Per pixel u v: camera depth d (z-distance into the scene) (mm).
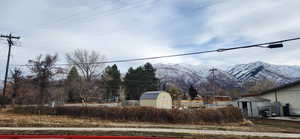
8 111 28797
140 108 21000
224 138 10672
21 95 37750
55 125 14758
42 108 26516
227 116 20969
